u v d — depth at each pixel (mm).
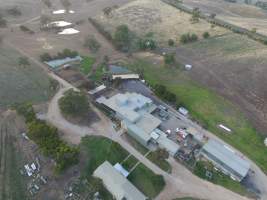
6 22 148125
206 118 91000
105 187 66000
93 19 163875
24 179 66062
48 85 98438
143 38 143125
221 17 180375
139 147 78375
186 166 74438
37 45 127875
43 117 83062
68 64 112875
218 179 72125
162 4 192000
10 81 96938
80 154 73312
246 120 89562
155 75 111938
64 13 174000
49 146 69125
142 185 68938
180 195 67438
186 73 112812
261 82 106250
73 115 84312
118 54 126938
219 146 79062
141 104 90250
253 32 151000
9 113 82750
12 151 71625
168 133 83750
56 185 65688
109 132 81438
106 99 92312
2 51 118062
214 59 123438
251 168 76000
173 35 147750
